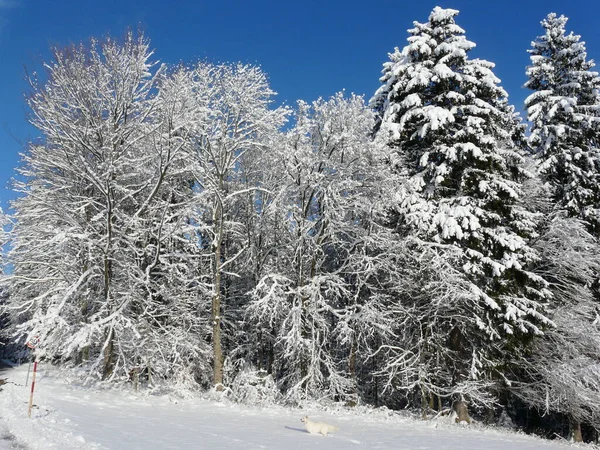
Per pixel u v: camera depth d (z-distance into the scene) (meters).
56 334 17.61
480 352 19.16
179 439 9.57
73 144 19.95
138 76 20.67
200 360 21.19
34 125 19.86
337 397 21.73
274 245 23.19
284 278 19.64
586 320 21.52
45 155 20.11
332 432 12.86
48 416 10.52
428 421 18.12
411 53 22.33
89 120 19.84
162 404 16.75
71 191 21.22
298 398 19.09
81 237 17.52
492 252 19.80
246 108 22.06
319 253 21.91
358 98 21.97
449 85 21.67
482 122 20.36
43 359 24.42
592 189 24.69
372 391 25.28
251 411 16.92
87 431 9.37
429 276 19.94
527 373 21.55
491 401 18.98
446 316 19.33
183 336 20.00
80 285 18.66
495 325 19.45
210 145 21.34
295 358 20.50
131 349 18.77
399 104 21.58
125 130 20.56
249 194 23.20
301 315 20.14
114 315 17.42
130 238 19.34
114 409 14.05
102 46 20.06
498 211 20.36
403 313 20.62
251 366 22.91
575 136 25.20
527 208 23.42
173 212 22.33
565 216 23.73
